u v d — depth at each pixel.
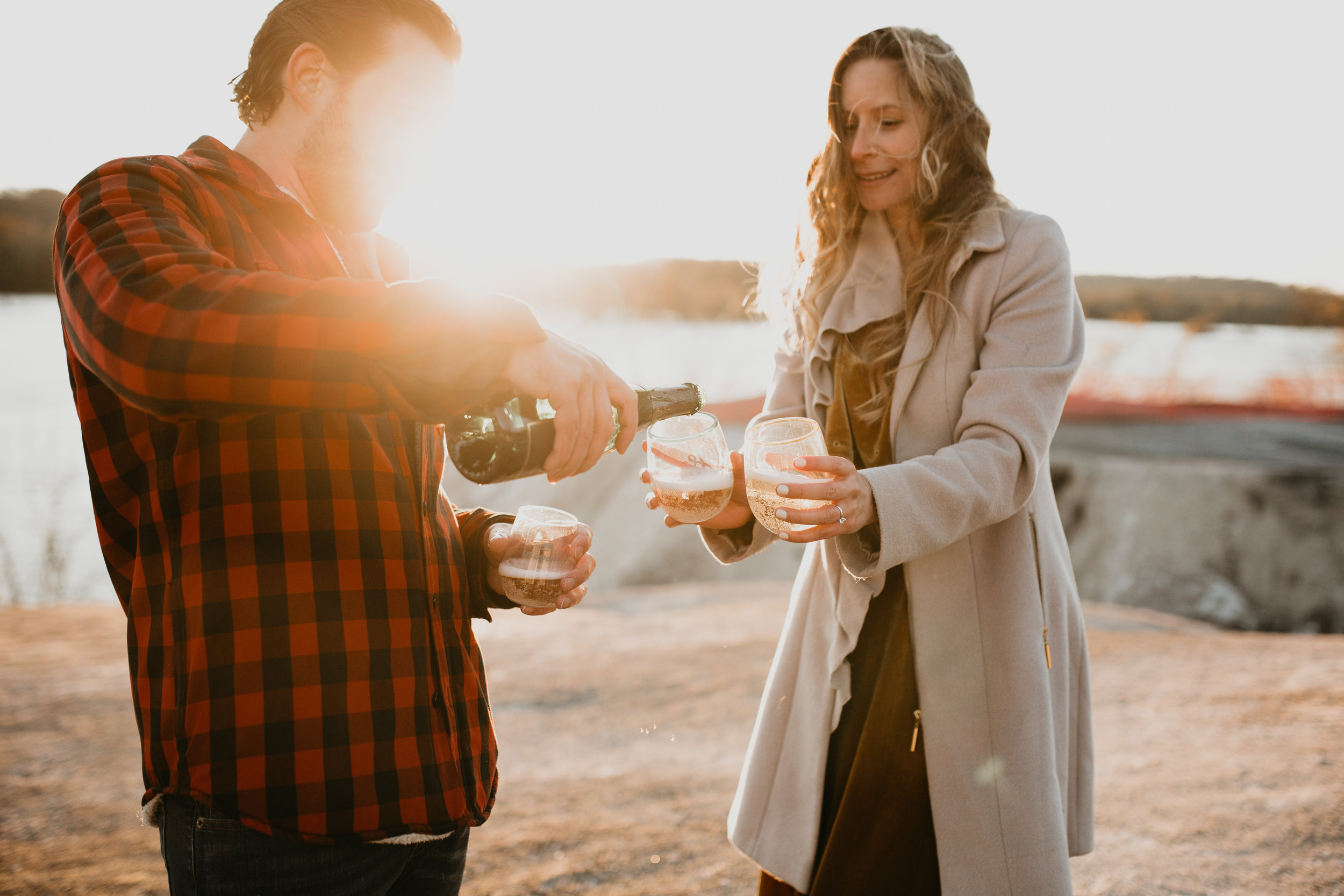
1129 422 13.88
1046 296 1.62
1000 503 1.49
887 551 1.39
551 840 2.94
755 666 4.88
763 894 1.83
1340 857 2.60
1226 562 9.15
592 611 6.52
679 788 3.36
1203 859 2.64
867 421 1.76
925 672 1.62
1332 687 4.20
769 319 2.07
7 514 9.16
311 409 0.87
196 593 1.04
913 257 1.79
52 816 3.18
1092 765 1.80
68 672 4.93
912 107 1.75
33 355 19.78
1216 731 3.69
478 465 1.06
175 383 0.84
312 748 1.04
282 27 1.19
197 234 1.02
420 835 1.10
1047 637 1.66
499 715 4.26
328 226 1.30
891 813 1.64
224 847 1.03
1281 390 14.41
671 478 1.43
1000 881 1.56
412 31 1.20
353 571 1.09
